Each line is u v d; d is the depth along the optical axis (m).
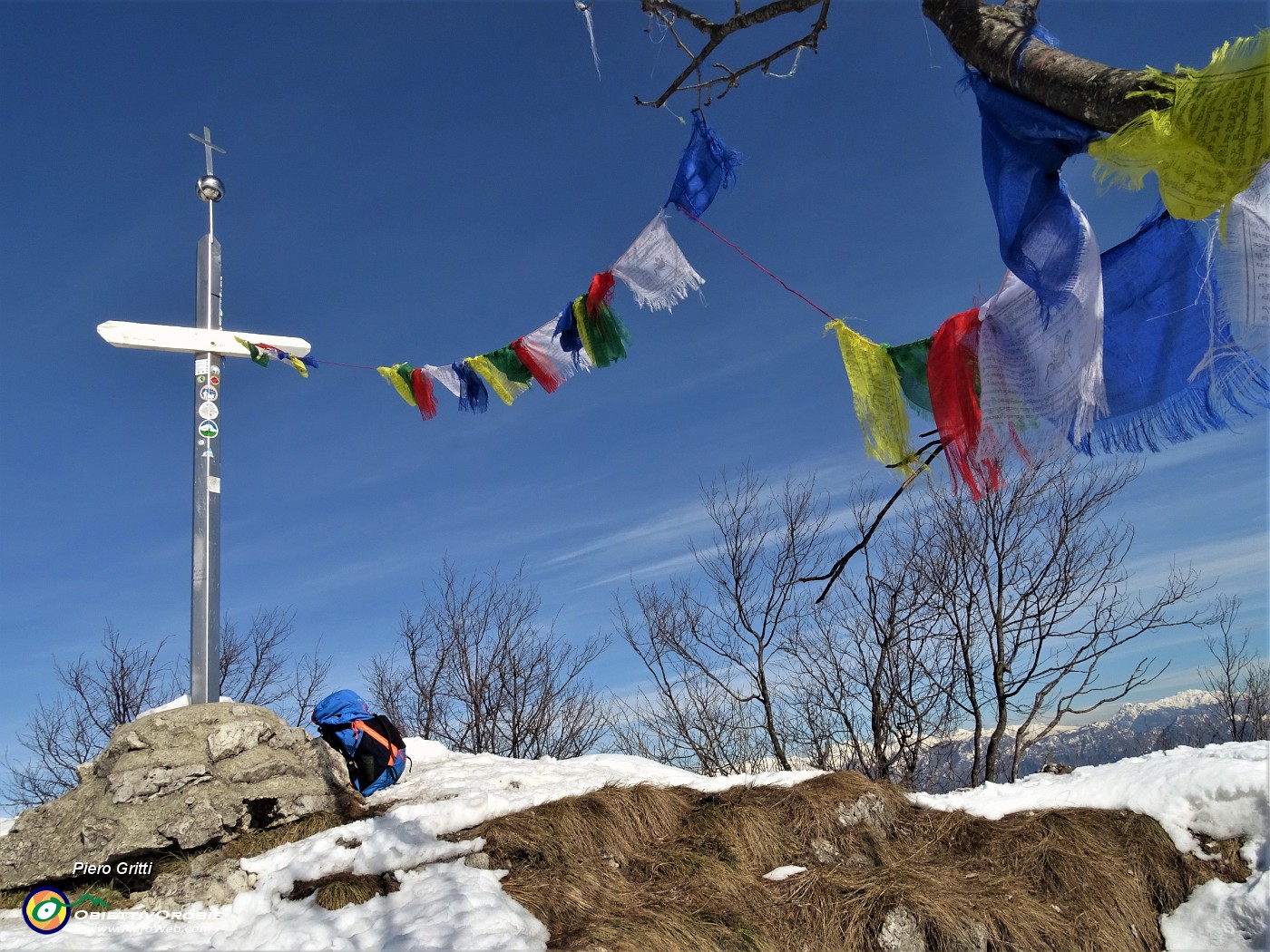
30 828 6.00
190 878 5.61
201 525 7.53
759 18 3.93
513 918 5.05
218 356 7.93
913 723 13.70
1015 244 3.13
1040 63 2.72
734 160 4.39
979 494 3.89
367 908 5.26
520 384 6.64
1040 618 13.17
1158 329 3.45
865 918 5.62
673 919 5.29
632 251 4.69
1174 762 7.05
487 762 8.78
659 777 7.82
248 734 6.55
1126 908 5.98
